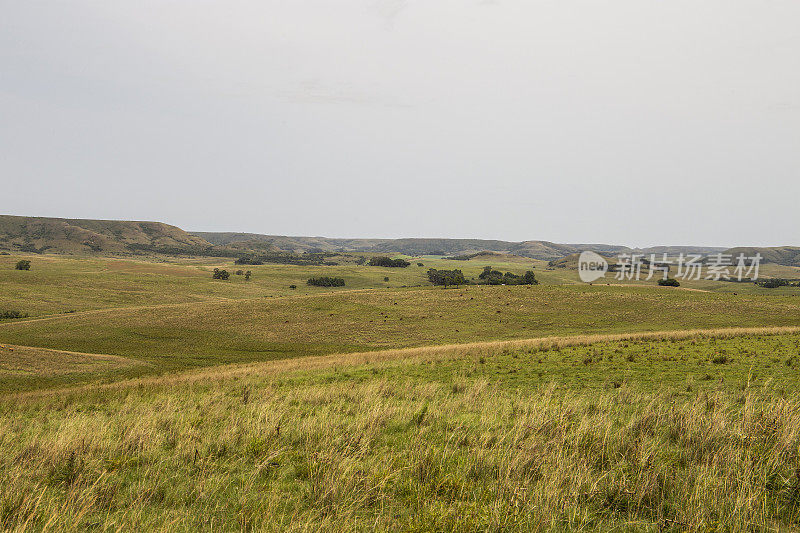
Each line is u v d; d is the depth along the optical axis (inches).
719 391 474.6
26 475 261.9
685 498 205.0
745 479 208.4
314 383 776.9
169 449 333.1
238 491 240.2
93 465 281.7
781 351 856.9
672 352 917.8
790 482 211.0
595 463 255.0
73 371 1616.6
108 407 626.2
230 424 386.6
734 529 178.1
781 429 271.3
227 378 980.6
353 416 422.0
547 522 188.1
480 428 343.9
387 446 311.6
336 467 253.3
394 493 228.5
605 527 192.2
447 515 193.6
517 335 2503.7
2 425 458.9
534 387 606.5
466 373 778.8
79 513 200.7
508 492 215.8
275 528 189.8
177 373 1464.1
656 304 3122.5
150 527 198.5
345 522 189.3
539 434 308.8
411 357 1190.9
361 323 3115.2
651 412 356.8
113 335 2839.6
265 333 2920.8
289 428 363.3
